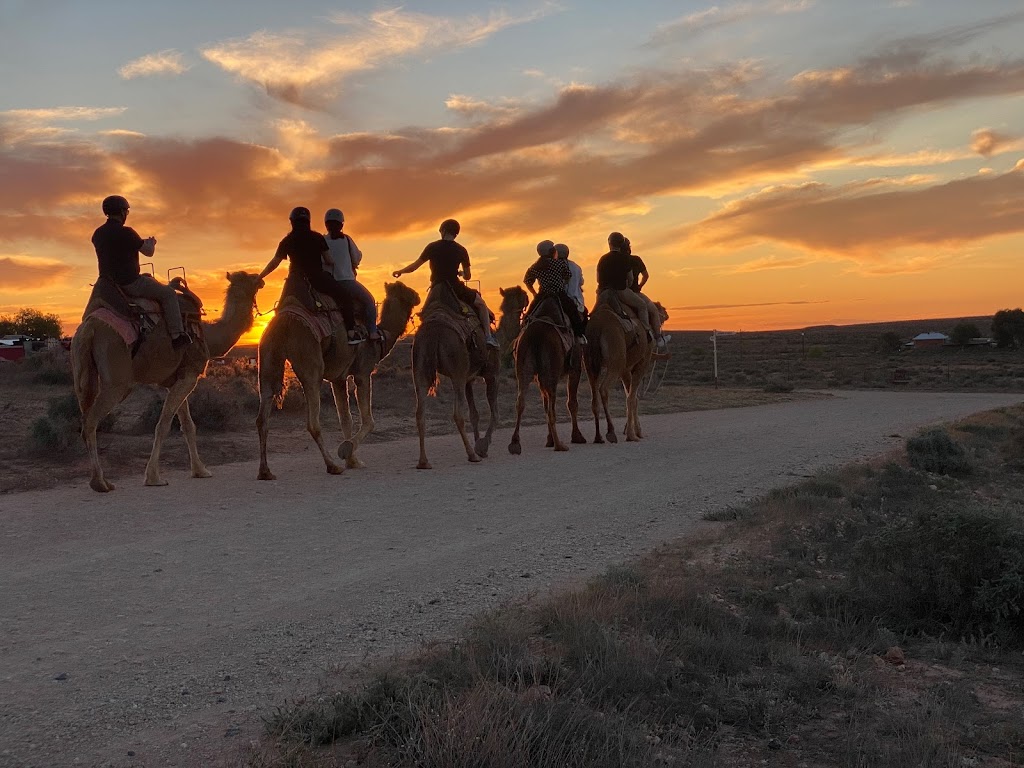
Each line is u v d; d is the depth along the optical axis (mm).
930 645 5891
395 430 19422
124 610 6457
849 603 6414
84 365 11180
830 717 4648
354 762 3973
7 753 4105
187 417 12906
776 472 13320
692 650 5352
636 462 14562
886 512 10070
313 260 12906
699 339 168750
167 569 7633
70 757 4074
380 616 6316
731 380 55969
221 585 7137
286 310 12727
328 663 5371
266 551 8305
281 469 13773
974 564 6336
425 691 4469
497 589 7020
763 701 4684
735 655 5320
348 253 13617
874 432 19625
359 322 13688
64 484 12102
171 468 13742
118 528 9281
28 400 21094
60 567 7688
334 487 12000
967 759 4125
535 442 17797
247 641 5781
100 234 11242
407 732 4129
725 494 11414
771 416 25078
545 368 15930
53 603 6629
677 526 9453
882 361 89125
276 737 4262
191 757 4074
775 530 9023
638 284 18672
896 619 6316
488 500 11016
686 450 16297
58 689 4930
